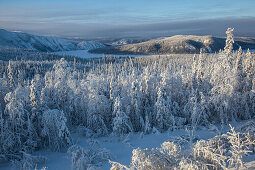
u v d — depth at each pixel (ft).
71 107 103.96
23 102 75.97
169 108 99.09
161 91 97.25
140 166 26.81
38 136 79.10
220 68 107.55
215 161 27.20
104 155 67.51
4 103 84.17
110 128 102.53
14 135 70.54
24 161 63.57
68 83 112.68
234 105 103.60
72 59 625.00
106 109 102.63
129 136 90.07
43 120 74.64
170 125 96.17
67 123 101.71
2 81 94.84
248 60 113.70
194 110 93.04
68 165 64.95
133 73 108.68
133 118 101.35
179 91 114.01
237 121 102.42
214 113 103.14
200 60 114.62
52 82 115.65
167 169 26.91
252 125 76.48
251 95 104.37
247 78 109.60
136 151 27.30
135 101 98.94
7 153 67.67
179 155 28.96
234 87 104.73
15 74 310.45
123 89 113.60
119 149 79.36
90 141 80.43
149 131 95.14
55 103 99.19
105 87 116.37
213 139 38.75
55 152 75.97
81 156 61.46
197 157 28.09
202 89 111.96
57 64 119.24
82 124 106.42
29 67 369.50
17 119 70.79
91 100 96.84
